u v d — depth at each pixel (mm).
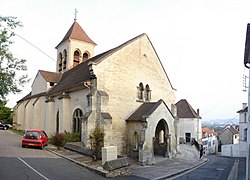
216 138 67500
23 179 10836
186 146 38812
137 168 17969
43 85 32094
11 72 11125
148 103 24250
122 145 22406
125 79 23469
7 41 10688
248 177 13289
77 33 34531
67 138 21219
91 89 21281
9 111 51812
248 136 13703
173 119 24469
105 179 12695
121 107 22766
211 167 21047
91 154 16875
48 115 27391
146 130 20609
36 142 20125
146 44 26266
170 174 15391
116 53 22953
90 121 20312
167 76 28812
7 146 20344
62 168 13773
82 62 31984
